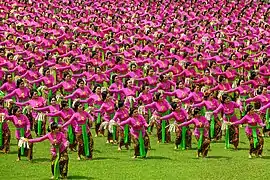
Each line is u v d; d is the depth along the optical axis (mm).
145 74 44500
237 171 29547
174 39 51219
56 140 27672
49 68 41375
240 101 37781
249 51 52875
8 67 43000
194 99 36062
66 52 48219
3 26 54062
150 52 46344
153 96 36438
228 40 53750
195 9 64188
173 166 30328
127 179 28188
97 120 36094
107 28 56062
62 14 59938
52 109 33844
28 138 30891
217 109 34000
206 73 40750
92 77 41000
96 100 35750
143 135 31797
